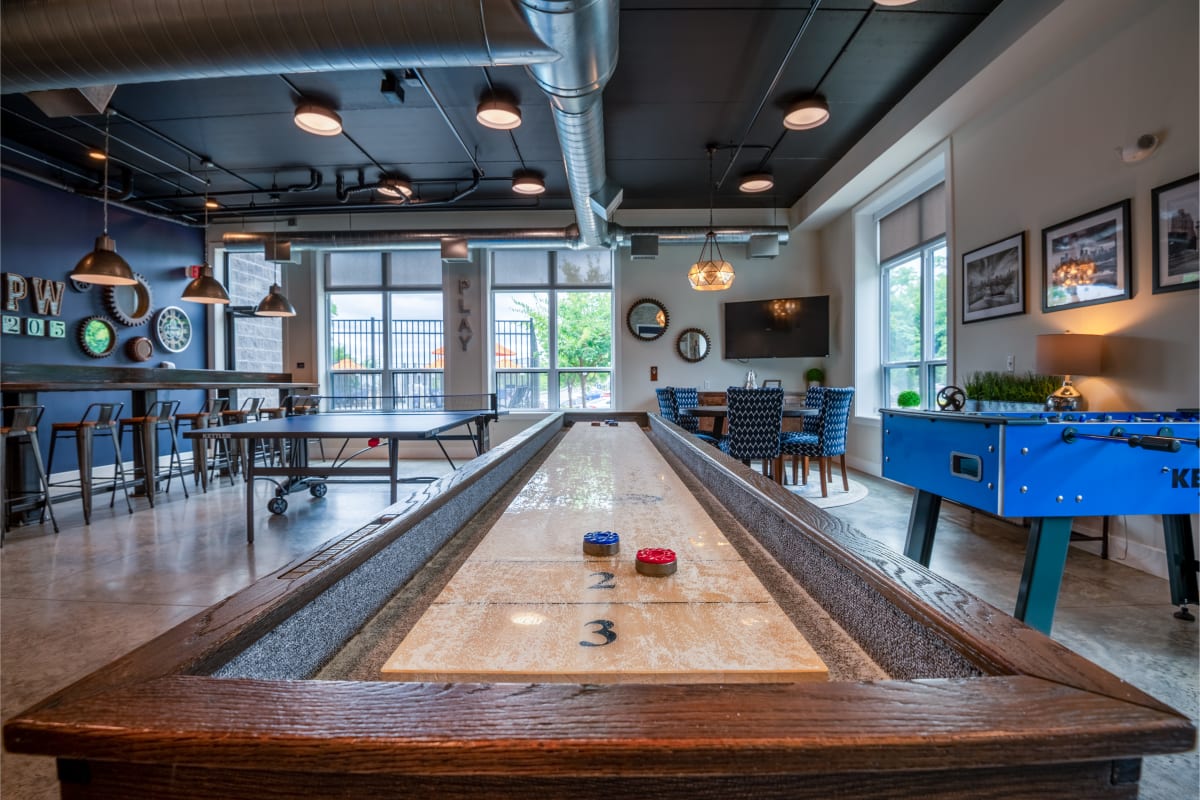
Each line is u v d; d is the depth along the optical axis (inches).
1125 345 119.1
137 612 99.4
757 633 28.1
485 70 157.5
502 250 305.9
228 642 21.9
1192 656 79.4
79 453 159.6
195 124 189.8
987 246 160.2
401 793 17.6
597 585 34.3
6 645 87.2
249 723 17.1
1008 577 111.7
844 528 35.9
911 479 99.3
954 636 22.4
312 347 308.5
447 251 268.2
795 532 38.3
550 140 207.2
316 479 196.9
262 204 273.0
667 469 73.7
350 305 311.4
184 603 103.4
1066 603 97.7
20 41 103.7
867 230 248.8
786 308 278.4
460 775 17.0
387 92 158.6
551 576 35.8
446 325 301.3
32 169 214.7
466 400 301.7
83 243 236.4
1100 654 80.0
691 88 169.2
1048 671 19.3
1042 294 141.2
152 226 267.9
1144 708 17.4
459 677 24.8
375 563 34.5
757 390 179.3
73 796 18.4
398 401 310.5
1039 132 143.3
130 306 256.5
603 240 265.0
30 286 214.4
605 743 16.4
